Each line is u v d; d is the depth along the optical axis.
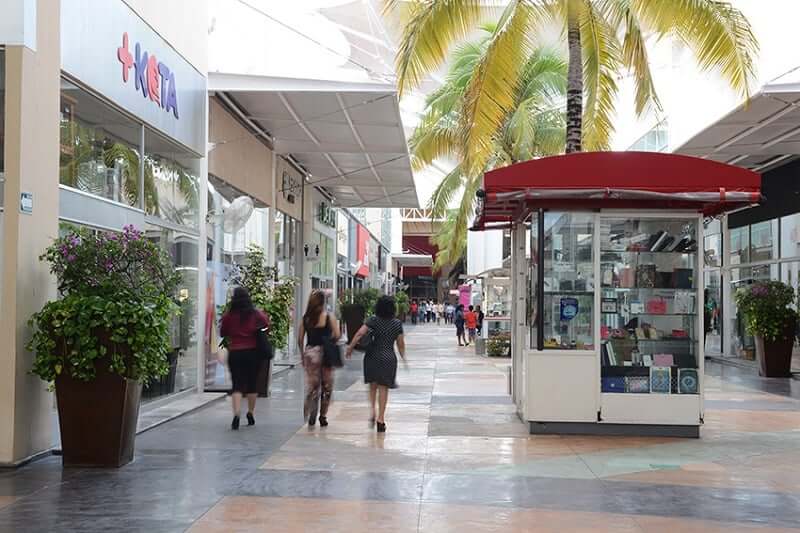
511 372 14.45
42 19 8.63
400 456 9.23
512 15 14.53
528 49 15.20
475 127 14.80
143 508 6.86
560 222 10.80
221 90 15.52
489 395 15.08
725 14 13.95
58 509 6.80
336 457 9.12
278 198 22.17
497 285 29.89
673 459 9.26
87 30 10.05
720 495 7.61
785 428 11.55
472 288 44.00
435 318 76.00
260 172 20.03
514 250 13.69
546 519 6.73
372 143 20.84
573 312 10.79
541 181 10.34
